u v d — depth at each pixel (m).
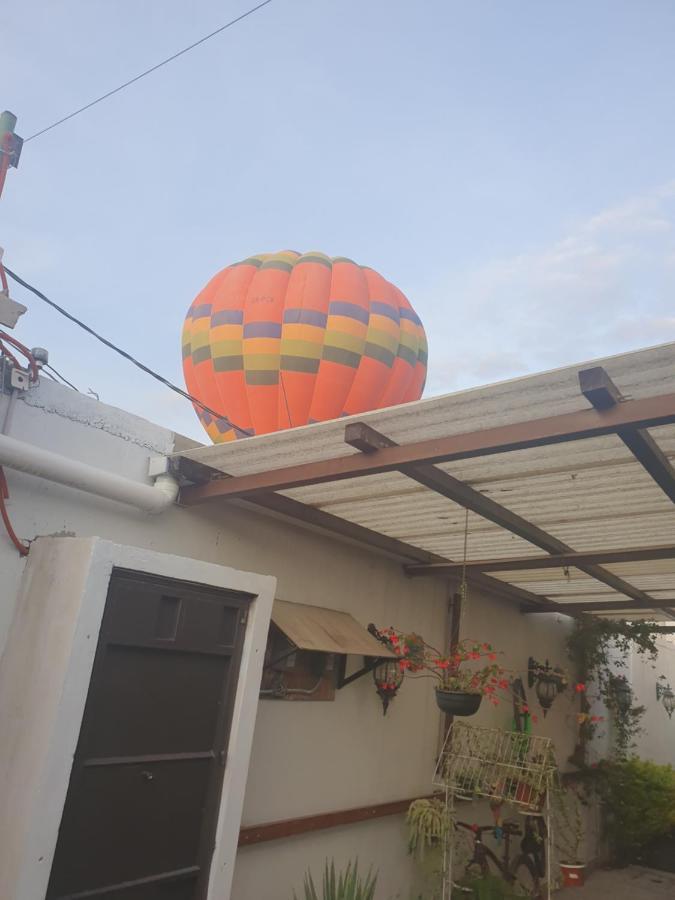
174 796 3.26
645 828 9.05
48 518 3.65
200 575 3.44
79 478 3.61
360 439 3.26
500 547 5.52
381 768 5.63
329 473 3.66
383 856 5.49
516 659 7.89
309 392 8.36
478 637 7.20
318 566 5.34
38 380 3.72
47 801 2.71
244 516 4.79
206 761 3.43
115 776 3.02
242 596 3.71
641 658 11.71
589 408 2.84
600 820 9.20
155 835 3.16
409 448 3.37
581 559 5.21
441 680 5.14
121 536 3.99
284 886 4.58
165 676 3.28
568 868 7.54
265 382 8.37
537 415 2.98
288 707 4.82
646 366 2.54
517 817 7.30
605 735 9.82
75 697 2.86
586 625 9.01
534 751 5.75
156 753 3.19
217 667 3.55
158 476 4.18
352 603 5.59
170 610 3.36
